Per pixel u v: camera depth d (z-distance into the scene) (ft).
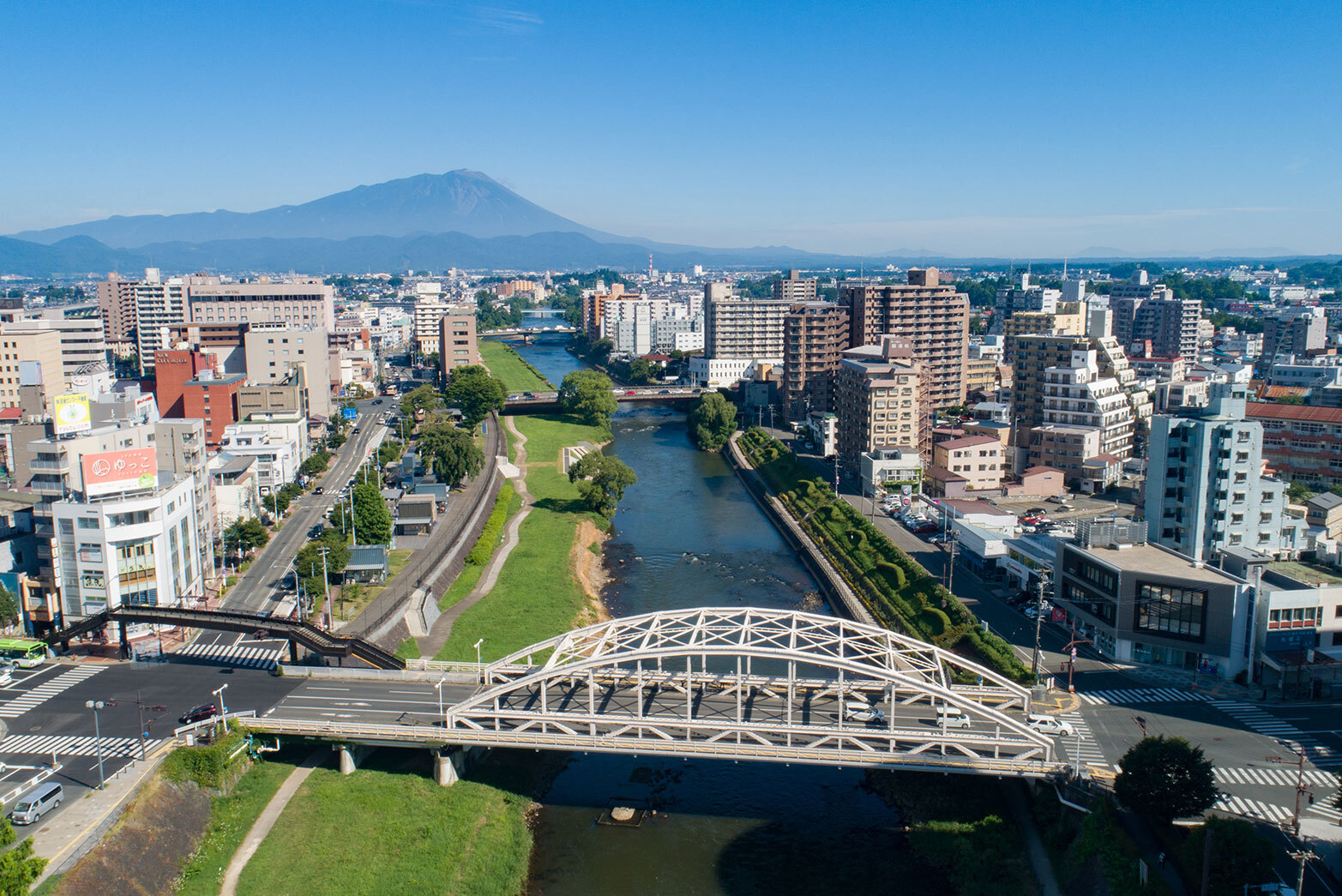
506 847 289.12
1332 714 329.52
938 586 451.12
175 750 297.53
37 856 231.71
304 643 359.05
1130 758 257.34
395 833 288.10
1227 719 326.44
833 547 567.59
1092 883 244.83
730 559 586.45
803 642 448.24
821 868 281.74
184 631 414.82
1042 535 482.28
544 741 301.63
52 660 381.60
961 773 286.87
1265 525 443.73
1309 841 247.70
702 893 270.26
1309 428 649.20
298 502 644.27
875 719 312.29
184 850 269.44
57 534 400.88
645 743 297.74
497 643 429.38
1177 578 366.02
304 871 266.98
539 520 643.04
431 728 309.22
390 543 545.03
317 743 334.85
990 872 269.23
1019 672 364.58
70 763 292.61
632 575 555.28
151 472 414.21
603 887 272.92
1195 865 228.63
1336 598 353.72
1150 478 453.58
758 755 293.43
